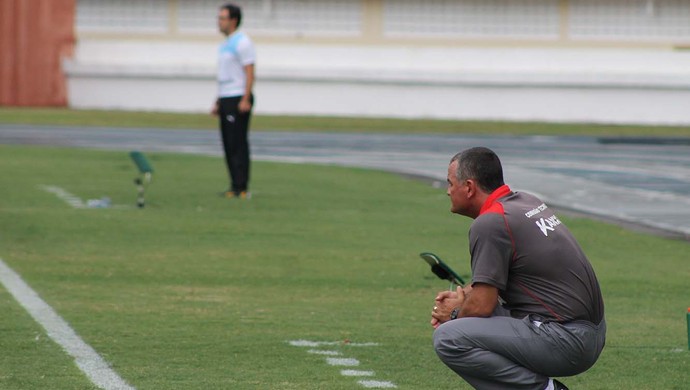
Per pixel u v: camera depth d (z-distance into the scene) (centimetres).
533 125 10162
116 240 3312
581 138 8544
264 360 1938
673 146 7900
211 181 5012
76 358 1916
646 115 10950
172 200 4284
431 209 4256
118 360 1909
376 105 11038
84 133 8012
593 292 1438
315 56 11219
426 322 2297
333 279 2788
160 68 10956
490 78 10950
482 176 1448
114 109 10969
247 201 4316
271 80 10994
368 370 1881
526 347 1417
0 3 10919
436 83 10981
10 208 3947
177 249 3184
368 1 11606
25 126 8531
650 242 3550
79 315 2277
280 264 2986
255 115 10675
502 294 1457
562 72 11056
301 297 2552
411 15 11688
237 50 4206
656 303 2567
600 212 4319
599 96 10956
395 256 3148
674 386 1816
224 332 2156
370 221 3875
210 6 11481
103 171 5369
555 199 4741
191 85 10994
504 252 1416
